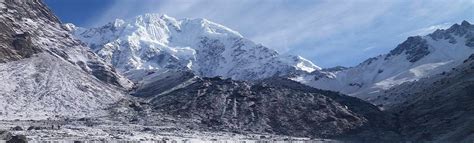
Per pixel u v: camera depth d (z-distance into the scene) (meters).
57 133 166.25
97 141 150.25
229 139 188.00
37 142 137.88
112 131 189.50
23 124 191.88
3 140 128.75
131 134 181.38
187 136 191.88
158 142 162.38
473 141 189.88
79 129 184.75
